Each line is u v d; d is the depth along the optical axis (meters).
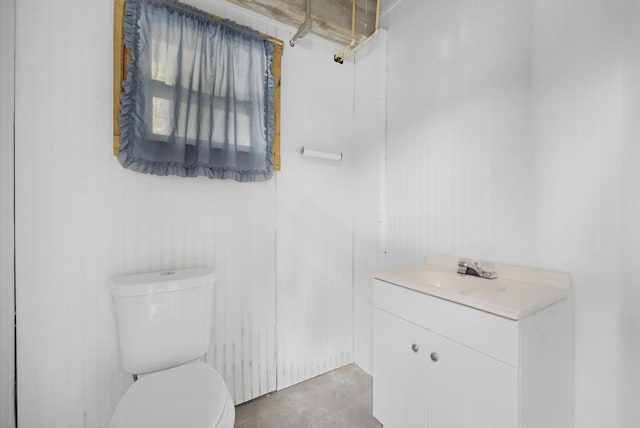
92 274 1.23
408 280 1.22
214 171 1.45
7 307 1.08
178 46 1.35
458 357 1.03
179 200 1.42
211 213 1.50
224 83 1.48
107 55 1.25
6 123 1.07
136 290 1.14
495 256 1.32
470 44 1.41
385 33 1.85
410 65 1.71
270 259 1.70
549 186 1.15
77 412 1.21
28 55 1.11
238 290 1.59
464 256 1.44
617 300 0.99
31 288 1.13
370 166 1.94
